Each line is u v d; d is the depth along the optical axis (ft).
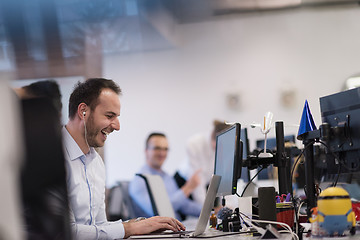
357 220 6.40
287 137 10.12
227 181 7.26
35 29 23.47
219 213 7.39
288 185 8.30
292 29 26.07
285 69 26.05
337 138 6.34
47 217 2.45
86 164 8.05
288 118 25.86
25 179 2.33
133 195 15.25
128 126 27.43
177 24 27.12
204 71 27.02
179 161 26.78
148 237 6.76
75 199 7.47
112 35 24.25
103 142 8.22
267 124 7.98
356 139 6.17
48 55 24.02
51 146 2.51
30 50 24.11
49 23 22.99
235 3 24.70
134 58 27.50
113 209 16.05
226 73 26.78
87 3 21.89
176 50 27.32
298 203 7.00
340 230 5.15
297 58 25.99
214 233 6.82
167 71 27.40
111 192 16.25
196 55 27.12
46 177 2.49
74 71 24.21
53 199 2.50
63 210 2.56
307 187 6.42
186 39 27.22
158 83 27.45
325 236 5.20
